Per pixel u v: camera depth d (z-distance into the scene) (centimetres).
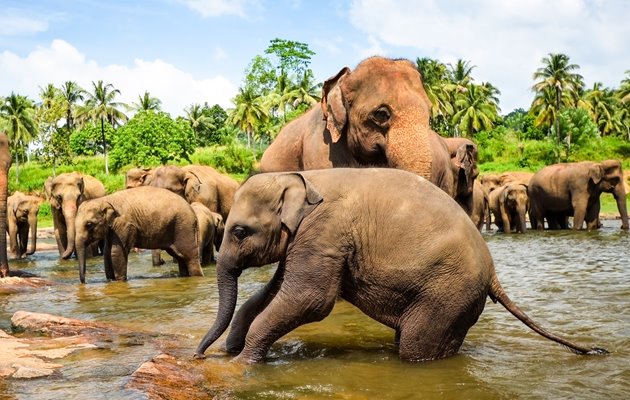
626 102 8712
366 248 589
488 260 600
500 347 638
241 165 6475
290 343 677
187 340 703
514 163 6625
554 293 930
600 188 2666
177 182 2095
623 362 572
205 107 10006
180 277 1353
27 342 673
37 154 7481
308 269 589
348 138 871
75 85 8788
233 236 611
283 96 6819
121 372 553
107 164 6312
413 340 586
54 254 2147
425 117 837
